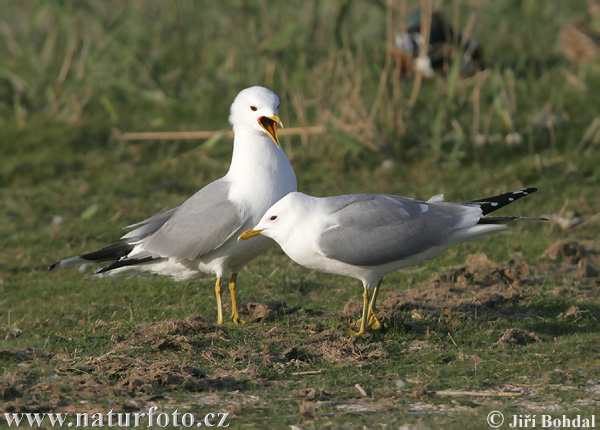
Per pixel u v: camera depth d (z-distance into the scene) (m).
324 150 16.75
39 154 17.45
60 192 15.90
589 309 9.78
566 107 18.17
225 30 21.70
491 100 18.06
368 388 7.60
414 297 10.54
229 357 8.39
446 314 9.48
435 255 9.15
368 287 9.15
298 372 8.05
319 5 21.55
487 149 16.56
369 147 16.70
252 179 9.62
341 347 8.55
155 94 19.56
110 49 20.97
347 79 17.27
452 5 23.02
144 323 9.75
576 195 14.67
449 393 7.45
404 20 18.11
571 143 16.48
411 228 8.77
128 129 18.55
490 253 12.49
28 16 24.02
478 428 6.63
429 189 15.12
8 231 14.12
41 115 19.17
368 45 20.36
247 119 9.61
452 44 18.98
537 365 8.03
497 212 14.17
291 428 6.69
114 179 16.36
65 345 8.90
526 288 10.84
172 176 16.41
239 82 19.56
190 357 8.34
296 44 20.91
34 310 10.70
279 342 8.77
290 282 11.48
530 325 9.28
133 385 7.55
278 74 19.42
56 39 21.94
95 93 20.27
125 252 10.48
